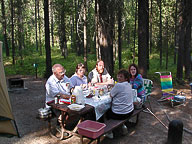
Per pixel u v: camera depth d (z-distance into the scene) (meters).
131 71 5.09
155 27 20.58
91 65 15.13
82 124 3.37
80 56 21.94
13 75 12.33
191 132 4.45
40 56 21.08
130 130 4.50
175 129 3.71
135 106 4.48
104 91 4.50
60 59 20.44
